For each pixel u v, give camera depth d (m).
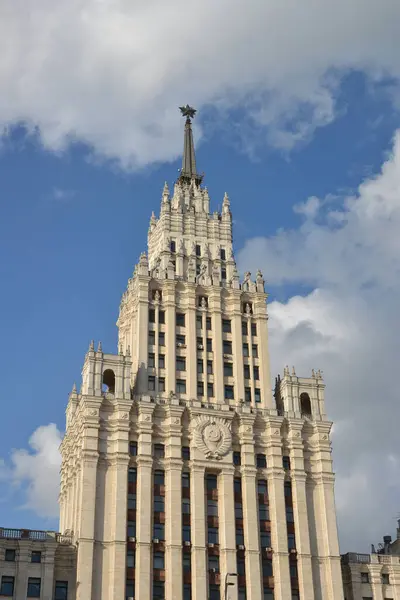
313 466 125.56
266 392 129.75
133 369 128.00
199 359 129.62
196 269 140.75
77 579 106.69
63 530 129.50
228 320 134.62
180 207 147.50
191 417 121.62
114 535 110.44
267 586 114.38
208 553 113.62
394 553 138.00
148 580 108.56
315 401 130.75
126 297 141.88
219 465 119.38
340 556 120.62
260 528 118.06
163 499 115.69
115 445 116.81
